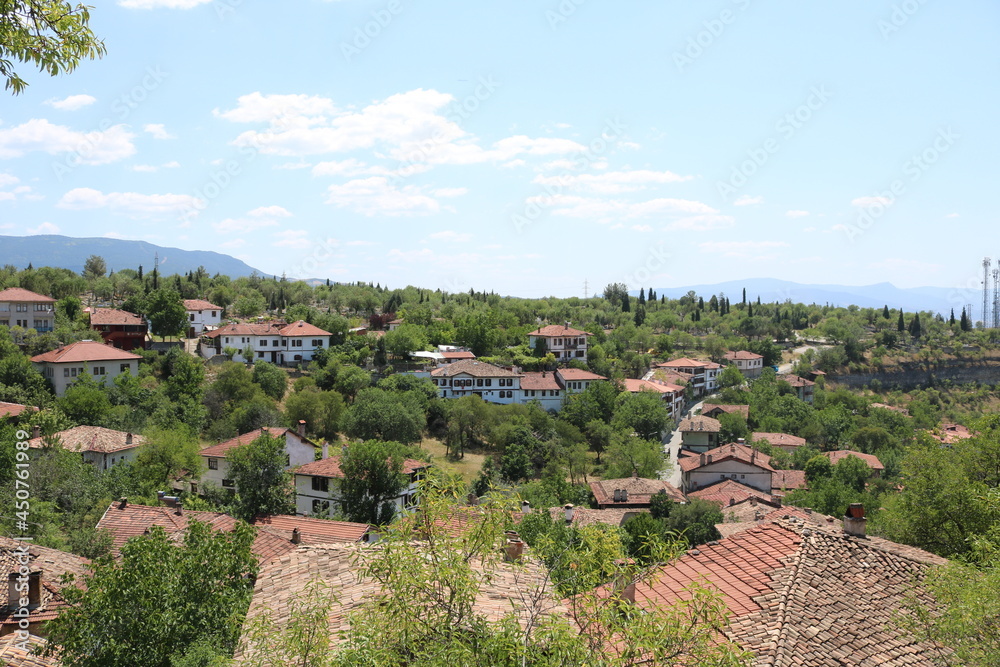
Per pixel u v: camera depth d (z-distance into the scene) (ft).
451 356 419.33
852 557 60.49
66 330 317.83
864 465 276.82
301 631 39.75
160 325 376.68
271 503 173.06
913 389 610.65
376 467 172.24
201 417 268.21
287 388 340.39
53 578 87.97
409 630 36.24
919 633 51.34
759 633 49.39
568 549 43.55
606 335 558.15
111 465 197.06
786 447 348.79
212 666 44.19
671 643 35.17
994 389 605.31
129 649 58.95
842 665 47.55
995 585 49.39
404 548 38.55
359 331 451.53
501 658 33.94
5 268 503.61
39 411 217.77
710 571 60.64
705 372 510.99
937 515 100.32
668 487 234.38
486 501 40.57
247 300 497.87
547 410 382.63
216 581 65.36
